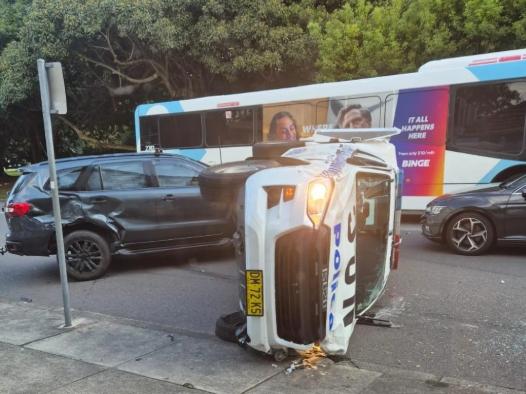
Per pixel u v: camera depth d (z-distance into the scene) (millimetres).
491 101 9930
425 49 13977
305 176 3844
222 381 3990
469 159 10180
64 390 3928
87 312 5973
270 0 16219
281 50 16234
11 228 7602
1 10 24359
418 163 10648
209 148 13797
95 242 7648
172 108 14438
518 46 12594
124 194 7777
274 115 12547
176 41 16734
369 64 14391
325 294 3934
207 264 8336
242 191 4242
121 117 25062
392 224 5492
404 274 7027
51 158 5305
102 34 18031
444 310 5598
